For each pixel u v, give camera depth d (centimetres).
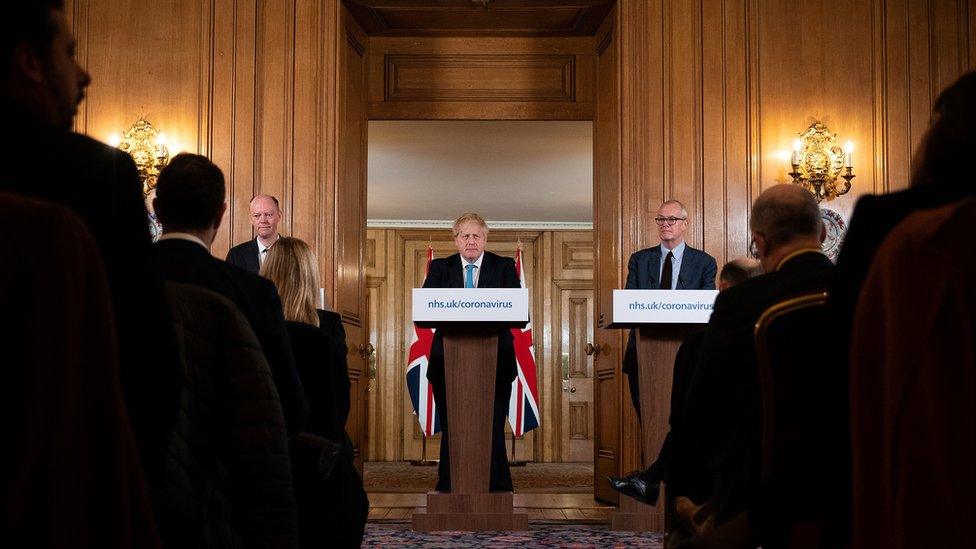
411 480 1016
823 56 721
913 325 133
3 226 118
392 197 1355
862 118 721
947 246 132
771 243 260
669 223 634
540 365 1469
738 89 712
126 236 153
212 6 721
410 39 800
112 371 124
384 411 1453
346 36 737
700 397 256
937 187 154
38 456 116
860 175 719
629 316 511
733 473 250
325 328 335
